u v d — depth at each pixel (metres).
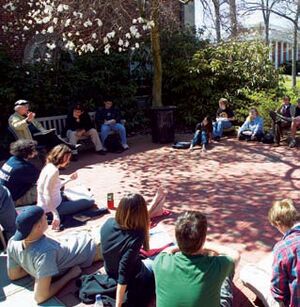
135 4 9.05
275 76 11.04
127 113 10.43
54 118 8.94
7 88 8.74
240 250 3.80
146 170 6.87
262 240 3.98
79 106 8.16
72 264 3.28
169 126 9.02
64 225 4.46
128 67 10.84
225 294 2.60
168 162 7.33
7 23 10.47
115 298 2.93
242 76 10.64
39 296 2.99
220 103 9.38
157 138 9.10
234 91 10.62
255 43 11.24
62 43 9.65
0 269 3.48
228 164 7.00
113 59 10.23
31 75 9.25
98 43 9.54
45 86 9.36
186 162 7.28
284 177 6.07
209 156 7.62
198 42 11.45
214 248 2.85
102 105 10.23
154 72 9.95
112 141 8.36
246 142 8.70
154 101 10.05
